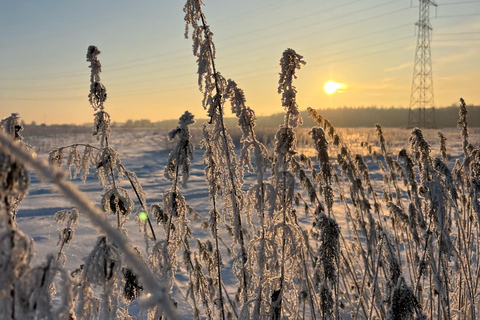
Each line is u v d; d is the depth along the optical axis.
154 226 5.16
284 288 1.65
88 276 1.05
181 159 1.70
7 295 0.70
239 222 1.77
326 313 1.78
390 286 1.82
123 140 28.52
